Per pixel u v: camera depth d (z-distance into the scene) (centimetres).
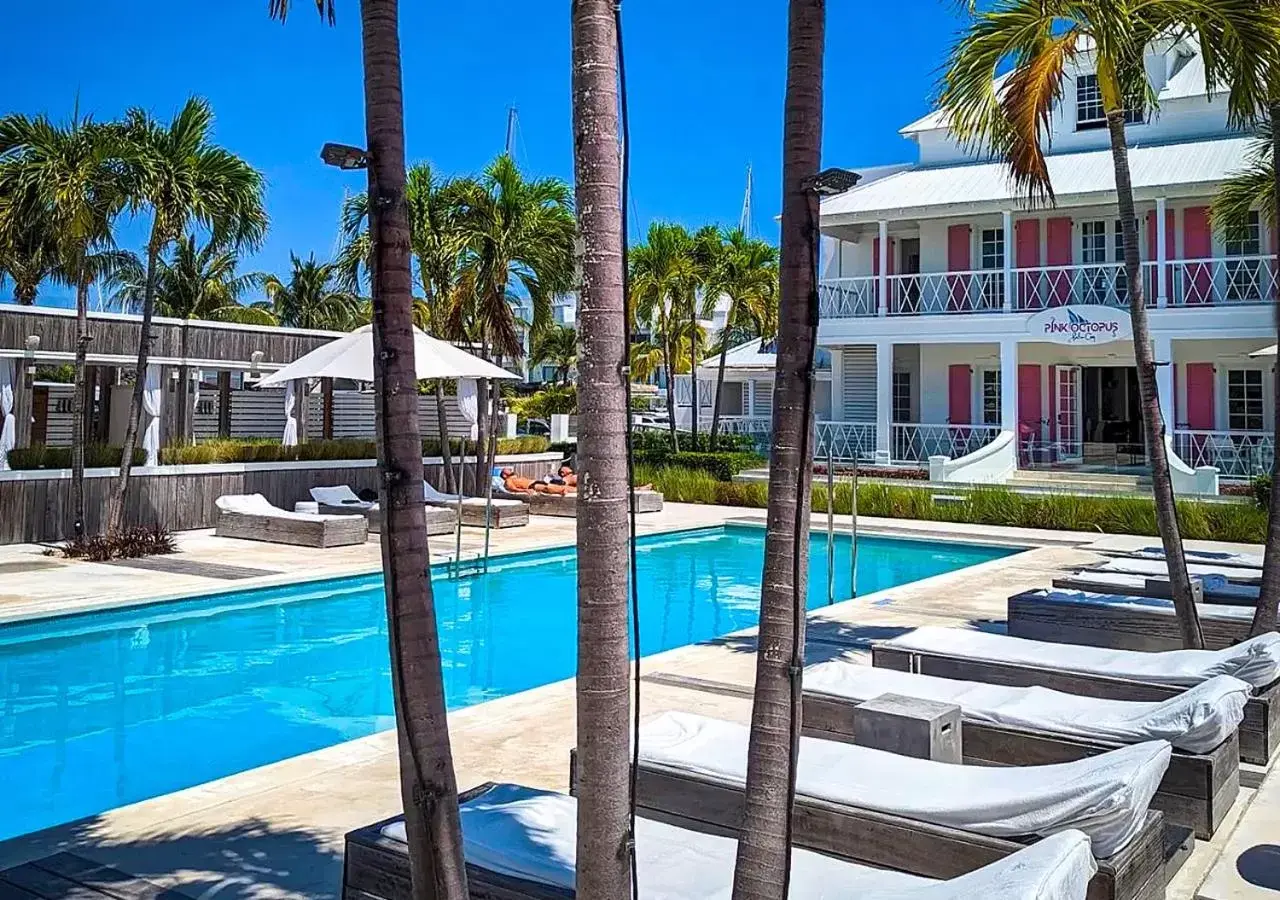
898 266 2703
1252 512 1622
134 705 808
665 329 2692
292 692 847
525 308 2689
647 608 1274
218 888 409
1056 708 523
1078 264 2383
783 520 263
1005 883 255
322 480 1852
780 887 258
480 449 1984
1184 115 2405
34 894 402
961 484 2073
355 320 4253
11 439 1557
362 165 262
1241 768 566
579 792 226
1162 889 387
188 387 1922
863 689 558
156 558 1356
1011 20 758
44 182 1265
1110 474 2205
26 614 975
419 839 257
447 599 1255
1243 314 2070
